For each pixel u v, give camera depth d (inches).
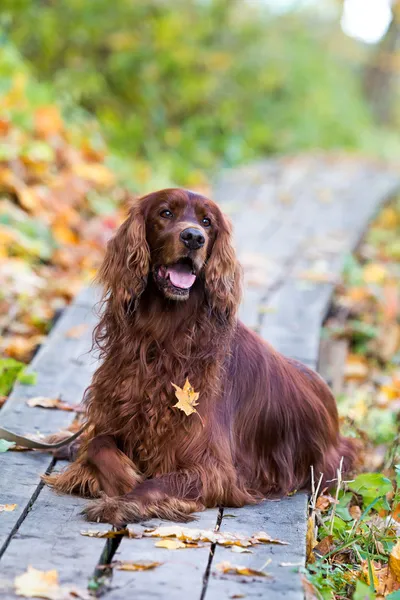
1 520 159.2
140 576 140.8
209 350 177.3
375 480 185.6
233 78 733.3
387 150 871.7
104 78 620.7
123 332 176.9
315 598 146.3
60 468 187.8
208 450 173.8
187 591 136.9
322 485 196.2
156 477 171.5
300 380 198.8
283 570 146.0
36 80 553.9
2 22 531.8
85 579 138.6
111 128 566.6
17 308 302.8
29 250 341.4
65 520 160.6
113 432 177.3
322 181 564.4
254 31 749.9
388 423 252.4
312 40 887.1
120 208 427.8
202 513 168.6
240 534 159.5
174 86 660.7
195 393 170.7
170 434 173.6
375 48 1011.3
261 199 496.4
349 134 825.5
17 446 194.9
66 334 271.1
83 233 379.9
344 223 452.1
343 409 248.4
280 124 761.0
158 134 618.8
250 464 185.6
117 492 170.2
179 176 542.6
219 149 649.6
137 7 645.9
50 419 213.3
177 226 173.0
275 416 189.3
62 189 395.2
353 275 378.6
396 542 172.7
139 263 175.0
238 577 142.6
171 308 175.0
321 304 319.6
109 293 187.9
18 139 398.0
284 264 370.0
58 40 607.2
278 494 187.8
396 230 520.1
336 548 171.5
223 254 179.0
